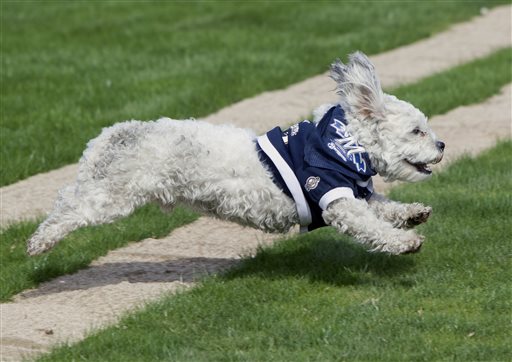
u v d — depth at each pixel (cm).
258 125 1766
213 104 1894
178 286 1080
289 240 1197
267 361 867
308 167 1015
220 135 1055
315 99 1969
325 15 2844
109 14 2972
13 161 1559
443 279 1051
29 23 2844
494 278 1048
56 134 1709
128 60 2317
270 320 955
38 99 1955
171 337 927
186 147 1035
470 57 2317
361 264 1103
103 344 919
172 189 1049
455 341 898
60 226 1044
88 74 2175
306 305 996
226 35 2584
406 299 1000
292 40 2505
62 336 961
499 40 2509
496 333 916
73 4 3156
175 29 2700
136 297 1061
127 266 1169
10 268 1147
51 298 1074
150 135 1046
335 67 1052
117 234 1248
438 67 2219
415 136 1033
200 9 3017
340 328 930
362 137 1032
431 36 2589
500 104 1898
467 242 1152
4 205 1398
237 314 977
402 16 2808
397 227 1065
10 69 2228
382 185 1420
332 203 1006
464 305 984
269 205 1039
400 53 2391
